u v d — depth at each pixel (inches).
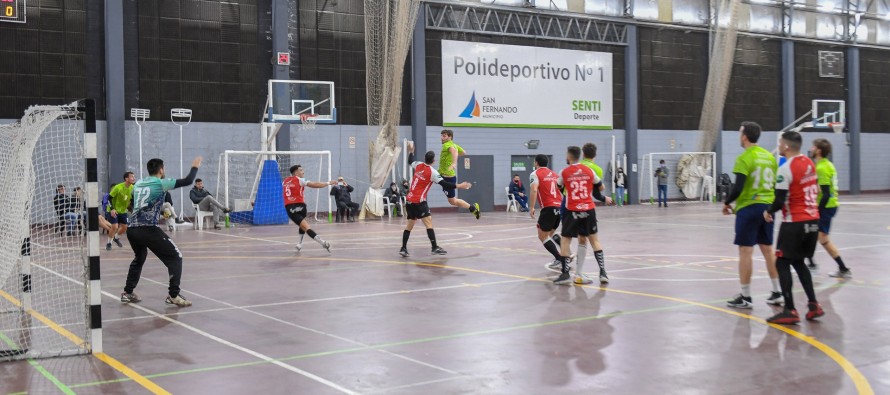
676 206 1278.3
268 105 969.5
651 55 1353.3
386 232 805.9
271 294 392.8
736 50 1413.6
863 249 574.6
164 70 992.9
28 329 312.8
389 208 1087.0
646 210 1163.9
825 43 1493.6
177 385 225.3
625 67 1332.4
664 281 425.7
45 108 294.8
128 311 347.3
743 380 226.7
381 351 265.7
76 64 947.3
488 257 553.3
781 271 309.0
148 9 981.8
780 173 303.3
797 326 303.0
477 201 1214.9
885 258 519.5
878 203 1240.8
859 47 1547.7
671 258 535.2
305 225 606.5
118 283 440.8
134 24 973.8
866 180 1587.1
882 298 365.4
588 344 273.6
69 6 941.8
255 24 1050.1
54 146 733.9
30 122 328.2
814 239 306.0
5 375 238.8
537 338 284.2
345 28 1104.2
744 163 331.3
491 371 238.4
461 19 1189.7
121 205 482.3
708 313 330.3
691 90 1392.7
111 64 951.0
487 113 1215.6
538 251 595.5
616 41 1322.6
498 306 351.6
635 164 1336.1
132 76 973.2
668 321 313.7
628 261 518.9
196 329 305.7
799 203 304.0
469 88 1199.6
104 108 964.0
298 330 302.2
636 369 239.6
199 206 894.4
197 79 1013.8
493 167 1227.2
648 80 1352.1
